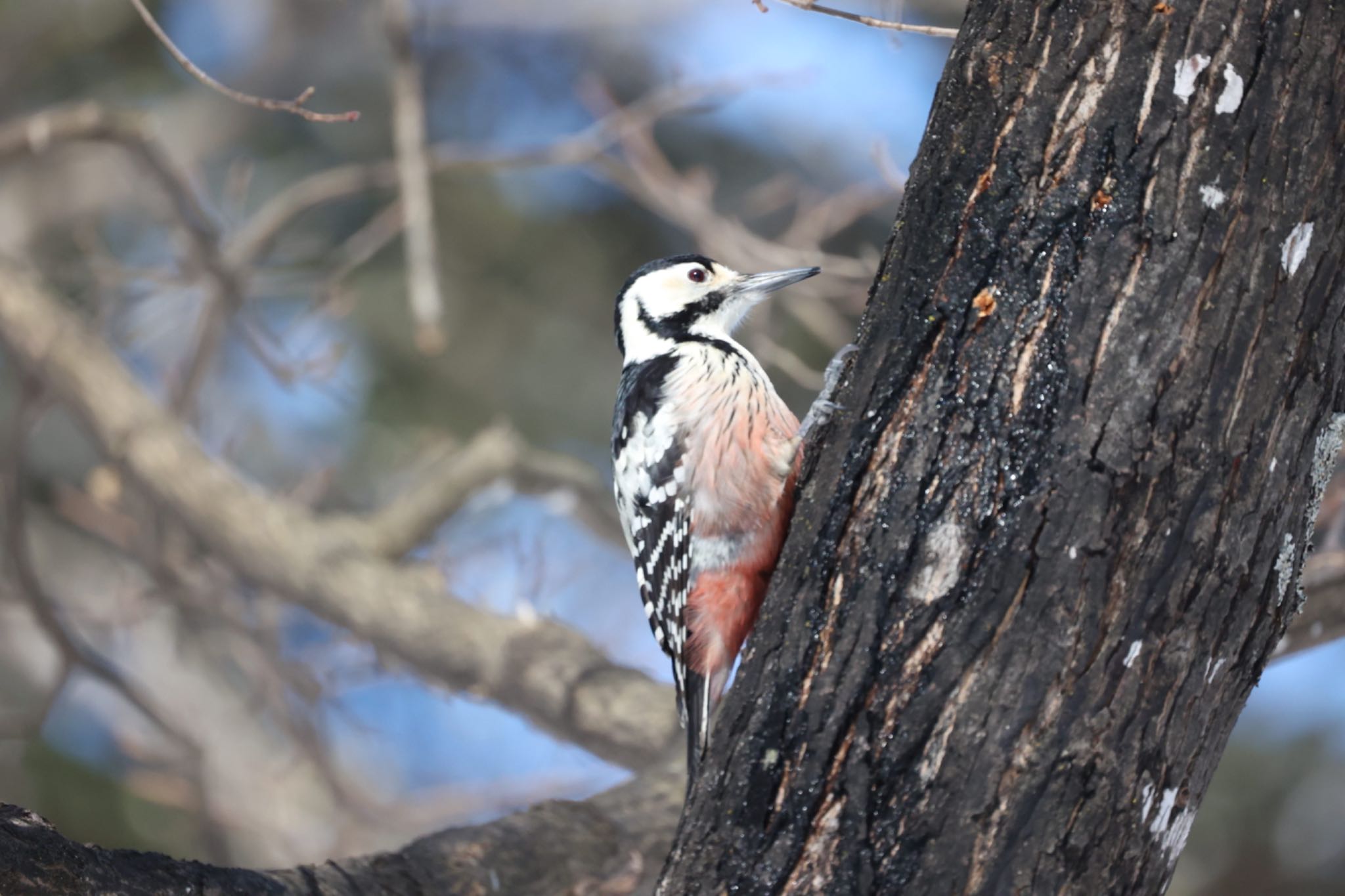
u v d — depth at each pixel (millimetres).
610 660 12047
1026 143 4902
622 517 8688
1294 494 4719
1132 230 4695
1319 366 4699
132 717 17375
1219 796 17094
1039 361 4727
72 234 19375
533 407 18812
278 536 13156
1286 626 4848
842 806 4723
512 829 8109
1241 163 4680
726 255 13102
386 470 18562
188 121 19984
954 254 4953
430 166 13688
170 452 13531
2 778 16203
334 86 20016
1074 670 4566
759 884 4805
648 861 8344
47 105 20062
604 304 18984
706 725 7484
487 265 18875
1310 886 16531
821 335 14180
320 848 16156
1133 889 4695
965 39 5188
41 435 18703
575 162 13586
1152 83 4770
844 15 6172
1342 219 4707
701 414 7695
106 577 18719
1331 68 4727
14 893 4664
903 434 4910
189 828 16562
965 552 4703
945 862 4598
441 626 12375
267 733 17688
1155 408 4598
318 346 17531
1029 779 4570
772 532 7434
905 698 4691
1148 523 4578
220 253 13781
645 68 20469
